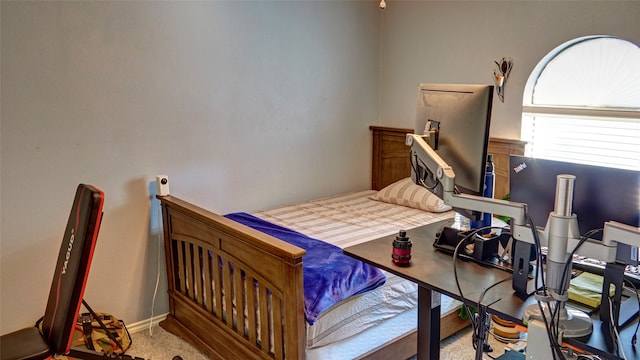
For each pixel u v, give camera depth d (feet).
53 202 8.46
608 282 4.28
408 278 5.48
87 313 8.76
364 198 12.26
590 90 9.62
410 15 12.14
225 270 7.86
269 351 7.21
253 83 10.62
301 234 9.04
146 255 9.61
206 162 10.16
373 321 7.50
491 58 10.66
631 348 3.99
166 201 9.14
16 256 8.25
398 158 12.69
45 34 7.98
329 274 7.15
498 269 5.57
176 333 9.44
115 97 8.82
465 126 5.40
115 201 9.09
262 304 7.08
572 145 10.11
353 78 12.55
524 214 4.25
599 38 9.29
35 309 8.55
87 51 8.41
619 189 4.58
